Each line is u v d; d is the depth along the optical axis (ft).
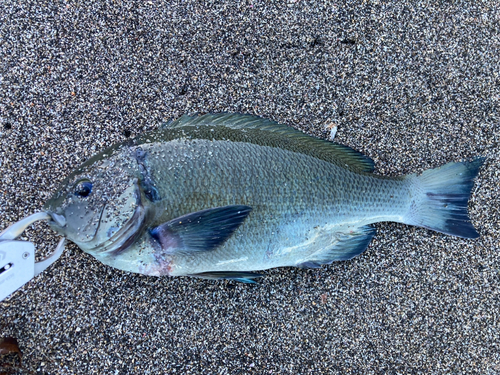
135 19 1.51
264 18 1.53
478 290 1.51
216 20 1.52
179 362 1.45
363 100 1.54
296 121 1.53
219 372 1.45
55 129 1.49
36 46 1.49
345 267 1.50
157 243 1.28
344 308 1.49
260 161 1.31
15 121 1.48
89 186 1.26
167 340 1.45
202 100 1.52
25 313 1.43
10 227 1.21
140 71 1.51
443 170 1.46
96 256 1.30
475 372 1.49
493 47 1.55
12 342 1.41
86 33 1.50
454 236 1.51
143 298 1.46
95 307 1.44
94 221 1.25
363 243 1.43
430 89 1.54
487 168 1.53
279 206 1.32
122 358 1.44
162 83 1.51
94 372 1.43
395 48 1.54
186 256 1.31
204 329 1.46
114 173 1.27
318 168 1.36
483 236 1.52
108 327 1.44
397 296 1.50
